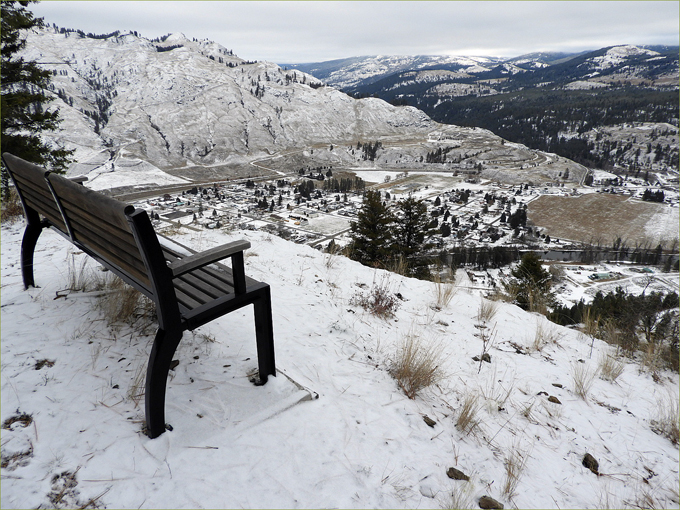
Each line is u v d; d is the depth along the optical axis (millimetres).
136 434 2080
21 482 1713
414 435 2484
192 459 1973
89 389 2373
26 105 13000
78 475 1793
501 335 4691
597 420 3172
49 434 2006
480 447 2547
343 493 1910
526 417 3031
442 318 4906
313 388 2738
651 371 4363
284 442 2182
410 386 3021
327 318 4055
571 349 4648
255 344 3166
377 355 3525
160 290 1857
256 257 5934
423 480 2113
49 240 5176
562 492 2281
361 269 6434
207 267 2750
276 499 1813
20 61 13250
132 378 2514
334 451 2184
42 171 2428
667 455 2826
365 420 2521
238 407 2391
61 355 2656
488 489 2164
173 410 2297
